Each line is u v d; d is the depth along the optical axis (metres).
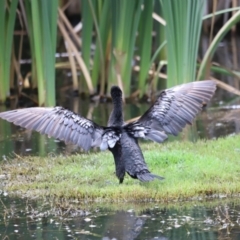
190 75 16.27
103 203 10.70
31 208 10.59
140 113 17.14
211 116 16.97
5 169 12.69
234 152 13.00
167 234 9.32
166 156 12.29
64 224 9.84
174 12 15.82
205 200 10.73
